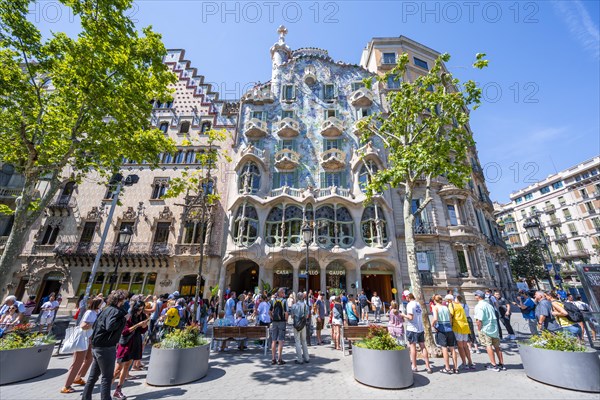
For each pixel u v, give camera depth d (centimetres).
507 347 980
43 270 2166
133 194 2427
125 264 2191
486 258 2348
